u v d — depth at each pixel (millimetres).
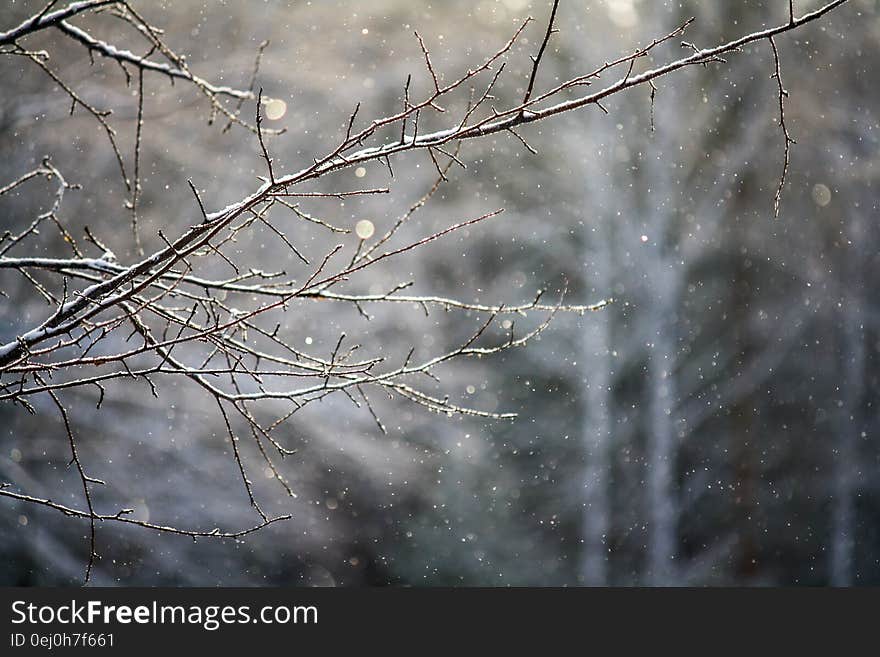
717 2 20281
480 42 22422
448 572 19672
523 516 21641
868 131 21375
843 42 20953
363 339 19000
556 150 23031
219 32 13844
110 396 12922
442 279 24297
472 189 24531
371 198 20203
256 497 15734
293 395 4375
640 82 3484
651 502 18406
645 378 21984
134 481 13883
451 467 20750
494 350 4543
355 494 19156
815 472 22266
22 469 12133
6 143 11805
